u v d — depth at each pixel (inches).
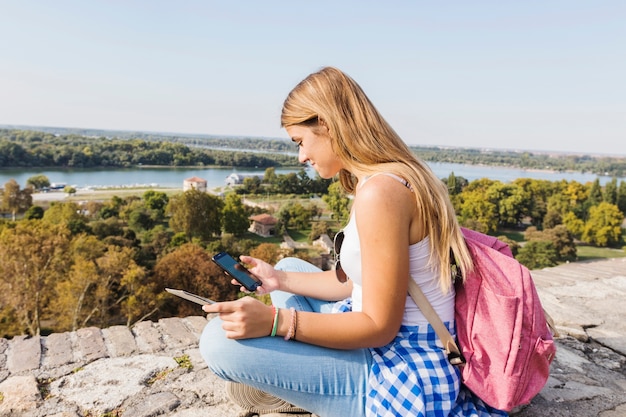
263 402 73.1
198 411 76.5
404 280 50.0
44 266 1125.7
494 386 53.0
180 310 1262.3
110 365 93.2
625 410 80.6
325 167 59.1
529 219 3624.5
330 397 55.0
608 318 135.9
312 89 55.4
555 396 84.5
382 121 54.2
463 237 54.5
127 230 2251.5
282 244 2775.6
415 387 51.3
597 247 2906.0
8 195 3312.0
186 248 1464.1
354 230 55.1
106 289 1114.1
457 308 55.9
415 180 51.0
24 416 74.7
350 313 51.4
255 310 51.7
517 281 52.1
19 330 1070.4
